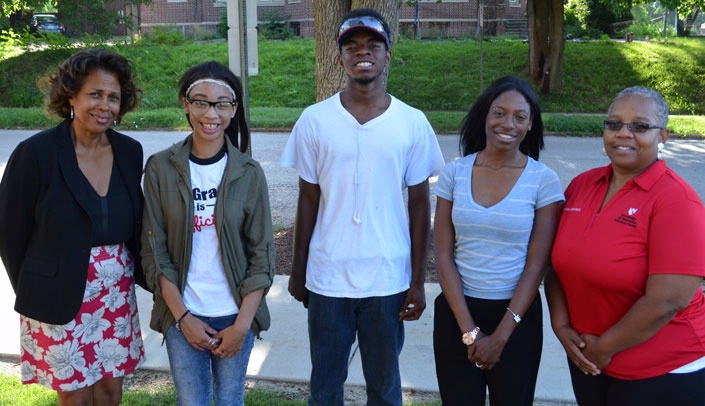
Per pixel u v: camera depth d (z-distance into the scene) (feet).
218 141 9.75
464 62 69.67
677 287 7.88
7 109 58.54
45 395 12.87
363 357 10.60
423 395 12.90
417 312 10.50
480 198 9.44
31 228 9.67
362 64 9.74
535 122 9.89
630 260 8.29
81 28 84.58
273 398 12.69
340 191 9.98
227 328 9.66
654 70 65.87
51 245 9.47
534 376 9.70
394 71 67.97
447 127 49.01
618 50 71.15
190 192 9.52
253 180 9.82
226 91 9.56
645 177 8.41
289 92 64.28
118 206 9.87
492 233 9.32
